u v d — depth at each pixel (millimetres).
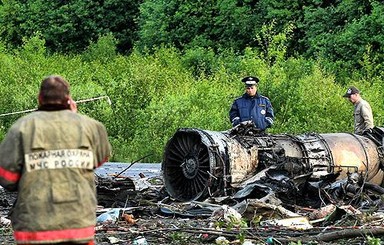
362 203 13688
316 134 15555
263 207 12508
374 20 36656
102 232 11555
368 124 18797
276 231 11391
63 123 6324
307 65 34281
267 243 10453
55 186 6188
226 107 29766
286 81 29062
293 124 27375
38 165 6211
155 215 13477
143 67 31266
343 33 37156
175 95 31719
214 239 10844
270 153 14859
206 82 32312
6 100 29875
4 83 33938
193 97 30656
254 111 16719
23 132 6258
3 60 37406
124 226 12117
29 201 6160
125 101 27891
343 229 11055
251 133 15391
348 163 15211
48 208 6148
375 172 15609
